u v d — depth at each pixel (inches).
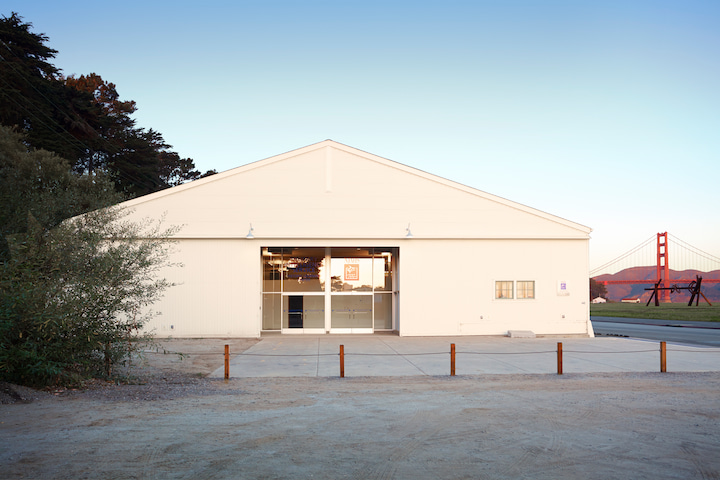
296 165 894.4
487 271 905.5
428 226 900.0
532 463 248.2
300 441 281.9
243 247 875.4
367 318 965.8
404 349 717.3
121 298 474.6
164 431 300.0
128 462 246.2
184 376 501.4
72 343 436.5
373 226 894.4
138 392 417.7
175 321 858.8
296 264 965.8
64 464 243.0
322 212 890.1
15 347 405.4
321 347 743.1
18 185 740.0
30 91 1407.5
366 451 264.8
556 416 339.6
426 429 307.0
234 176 884.6
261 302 949.8
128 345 491.8
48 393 402.3
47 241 465.7
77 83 1993.1
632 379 485.1
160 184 1893.5
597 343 800.9
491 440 285.0
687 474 234.7
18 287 411.5
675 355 658.2
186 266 867.4
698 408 363.6
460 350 704.4
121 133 1791.3
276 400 390.0
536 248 914.1
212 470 236.1
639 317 1731.1
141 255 507.2
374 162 903.1
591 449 269.7
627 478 229.9
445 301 898.7
